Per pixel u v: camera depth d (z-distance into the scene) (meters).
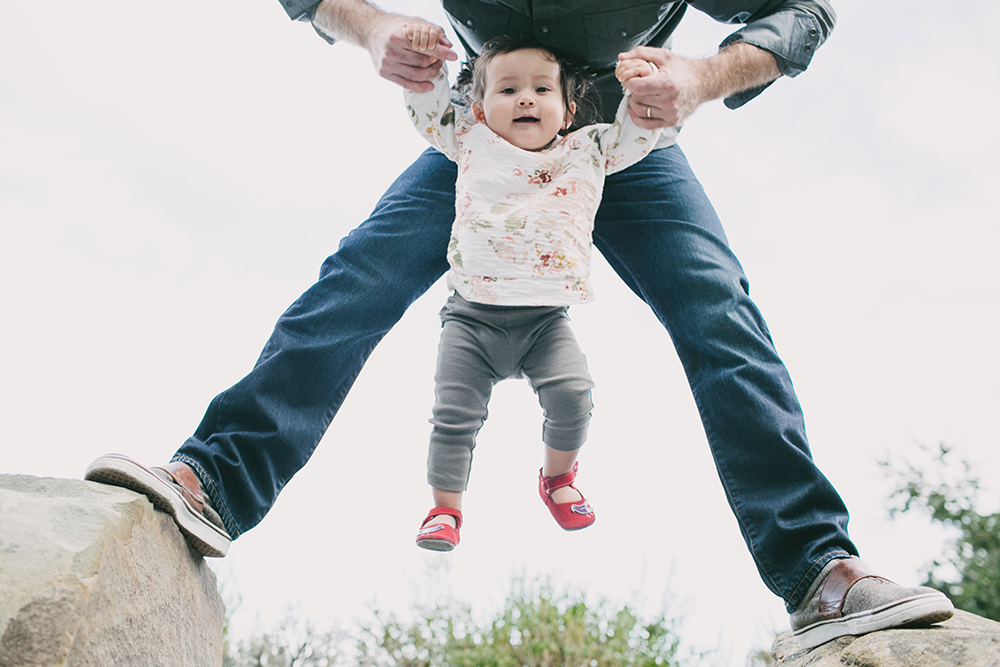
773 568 1.54
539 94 1.92
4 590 1.07
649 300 1.91
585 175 1.90
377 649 6.22
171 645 1.37
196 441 1.61
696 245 1.87
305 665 6.05
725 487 1.65
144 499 1.37
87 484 1.35
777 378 1.70
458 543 1.87
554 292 1.81
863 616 1.36
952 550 6.61
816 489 1.56
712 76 1.70
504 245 1.84
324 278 1.91
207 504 1.55
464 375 1.95
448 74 1.90
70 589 1.10
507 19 1.94
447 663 6.19
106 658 1.16
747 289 1.89
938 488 6.83
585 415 1.94
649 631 6.16
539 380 1.96
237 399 1.66
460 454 1.91
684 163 2.04
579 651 6.05
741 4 1.89
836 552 1.48
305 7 1.87
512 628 6.28
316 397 1.76
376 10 1.82
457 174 2.01
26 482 1.33
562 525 2.01
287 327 1.81
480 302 1.83
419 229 1.98
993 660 1.14
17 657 1.04
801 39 1.79
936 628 1.32
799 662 1.46
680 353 1.81
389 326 1.94
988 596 6.12
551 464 2.01
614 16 1.86
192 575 1.51
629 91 1.63
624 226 1.96
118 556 1.23
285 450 1.69
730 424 1.67
